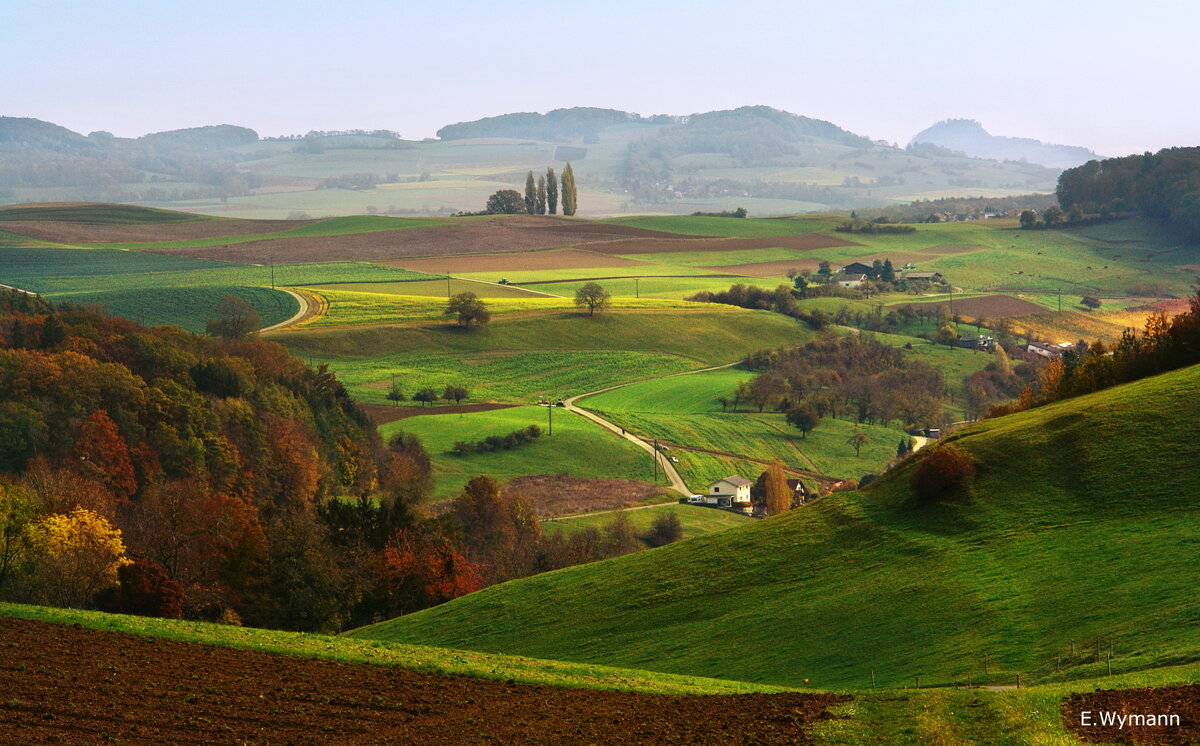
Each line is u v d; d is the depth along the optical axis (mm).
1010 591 54719
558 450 187625
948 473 70562
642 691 43125
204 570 88375
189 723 34781
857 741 34656
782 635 58344
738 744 34750
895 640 53281
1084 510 62812
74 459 123062
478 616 75625
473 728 36562
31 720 33625
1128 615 47250
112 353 159250
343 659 45344
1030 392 105812
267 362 189625
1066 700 35500
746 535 76688
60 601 71438
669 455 188750
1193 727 31344
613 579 76000
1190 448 64562
